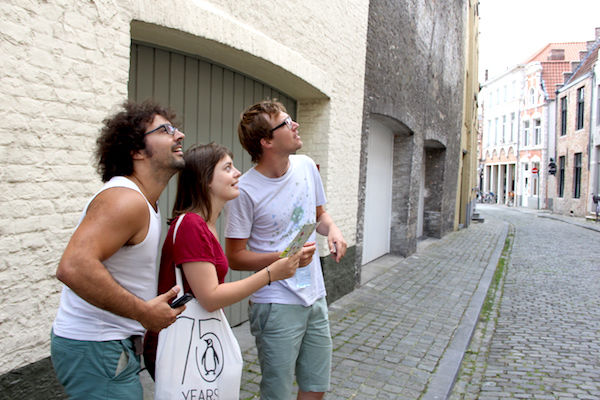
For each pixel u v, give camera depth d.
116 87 2.58
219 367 1.57
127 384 1.42
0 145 2.04
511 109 38.97
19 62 2.09
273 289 2.07
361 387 3.32
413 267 8.05
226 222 2.13
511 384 3.62
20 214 2.14
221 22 3.34
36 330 2.23
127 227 1.31
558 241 13.37
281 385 2.09
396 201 9.03
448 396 3.31
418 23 8.64
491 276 7.58
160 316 1.36
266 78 4.55
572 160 25.22
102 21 2.47
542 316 5.57
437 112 11.03
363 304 5.54
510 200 39.22
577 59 37.19
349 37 5.66
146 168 1.46
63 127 2.31
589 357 4.21
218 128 4.12
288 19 4.32
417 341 4.33
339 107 5.50
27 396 2.21
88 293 1.21
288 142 2.01
